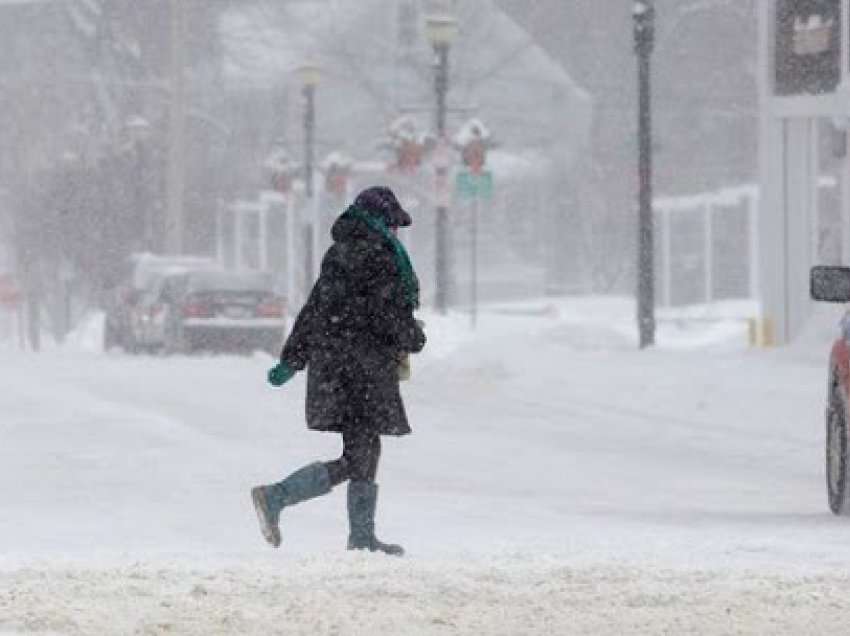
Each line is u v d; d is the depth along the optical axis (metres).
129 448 60.94
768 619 23.92
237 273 119.81
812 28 100.56
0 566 29.42
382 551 32.25
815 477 54.81
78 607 24.45
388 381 32.12
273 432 66.44
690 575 27.70
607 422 70.75
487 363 87.81
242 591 25.83
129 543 38.12
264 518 32.09
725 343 124.06
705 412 72.75
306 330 32.25
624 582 26.89
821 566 30.23
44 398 80.00
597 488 51.75
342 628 23.14
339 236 32.16
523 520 42.94
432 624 23.47
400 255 32.16
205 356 115.38
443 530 40.25
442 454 60.69
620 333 112.94
